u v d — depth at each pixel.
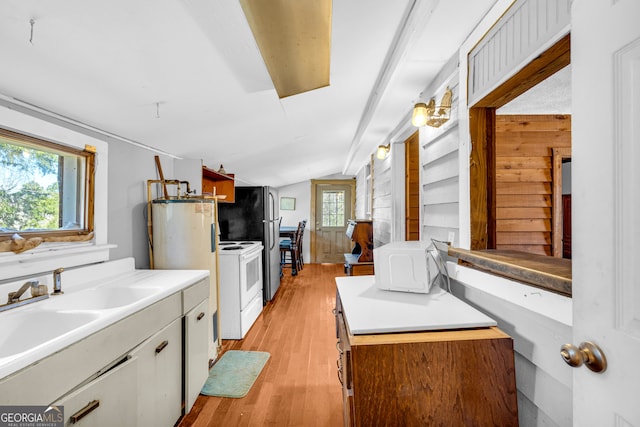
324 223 7.30
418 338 1.00
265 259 3.94
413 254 1.46
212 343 2.41
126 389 1.22
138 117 1.81
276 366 2.36
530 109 2.18
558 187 2.27
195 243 2.28
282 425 1.71
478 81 1.43
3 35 0.99
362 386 0.94
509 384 0.96
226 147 2.91
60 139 1.57
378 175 4.20
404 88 2.16
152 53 1.25
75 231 1.71
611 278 0.61
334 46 1.63
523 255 1.32
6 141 1.37
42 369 0.89
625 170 0.58
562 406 0.91
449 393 0.95
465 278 1.49
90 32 1.05
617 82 0.59
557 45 0.96
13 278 1.36
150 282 1.75
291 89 1.96
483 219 1.53
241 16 1.13
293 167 5.19
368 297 1.40
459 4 1.28
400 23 1.58
